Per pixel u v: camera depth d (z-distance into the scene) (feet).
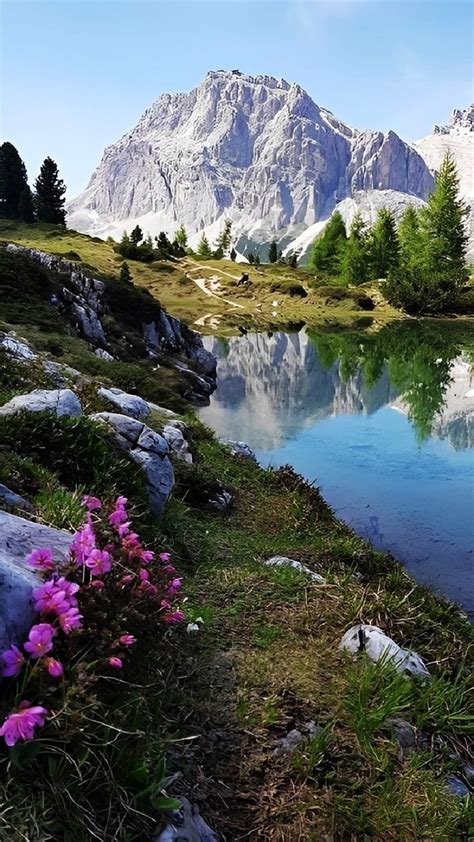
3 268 78.69
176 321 114.83
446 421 78.95
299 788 11.38
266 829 10.51
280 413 84.69
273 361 144.56
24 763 8.38
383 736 13.08
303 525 34.01
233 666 15.02
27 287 78.28
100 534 13.47
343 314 267.80
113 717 10.14
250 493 38.60
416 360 141.18
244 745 12.22
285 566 23.35
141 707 11.15
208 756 11.73
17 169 424.05
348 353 156.76
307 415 83.30
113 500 19.69
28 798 8.10
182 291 295.48
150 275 313.32
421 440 68.13
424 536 39.75
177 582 13.58
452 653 18.13
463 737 14.01
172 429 39.96
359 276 353.51
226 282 322.75
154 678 12.59
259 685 14.28
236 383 113.29
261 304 282.36
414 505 46.03
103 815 8.77
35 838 7.64
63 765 8.68
